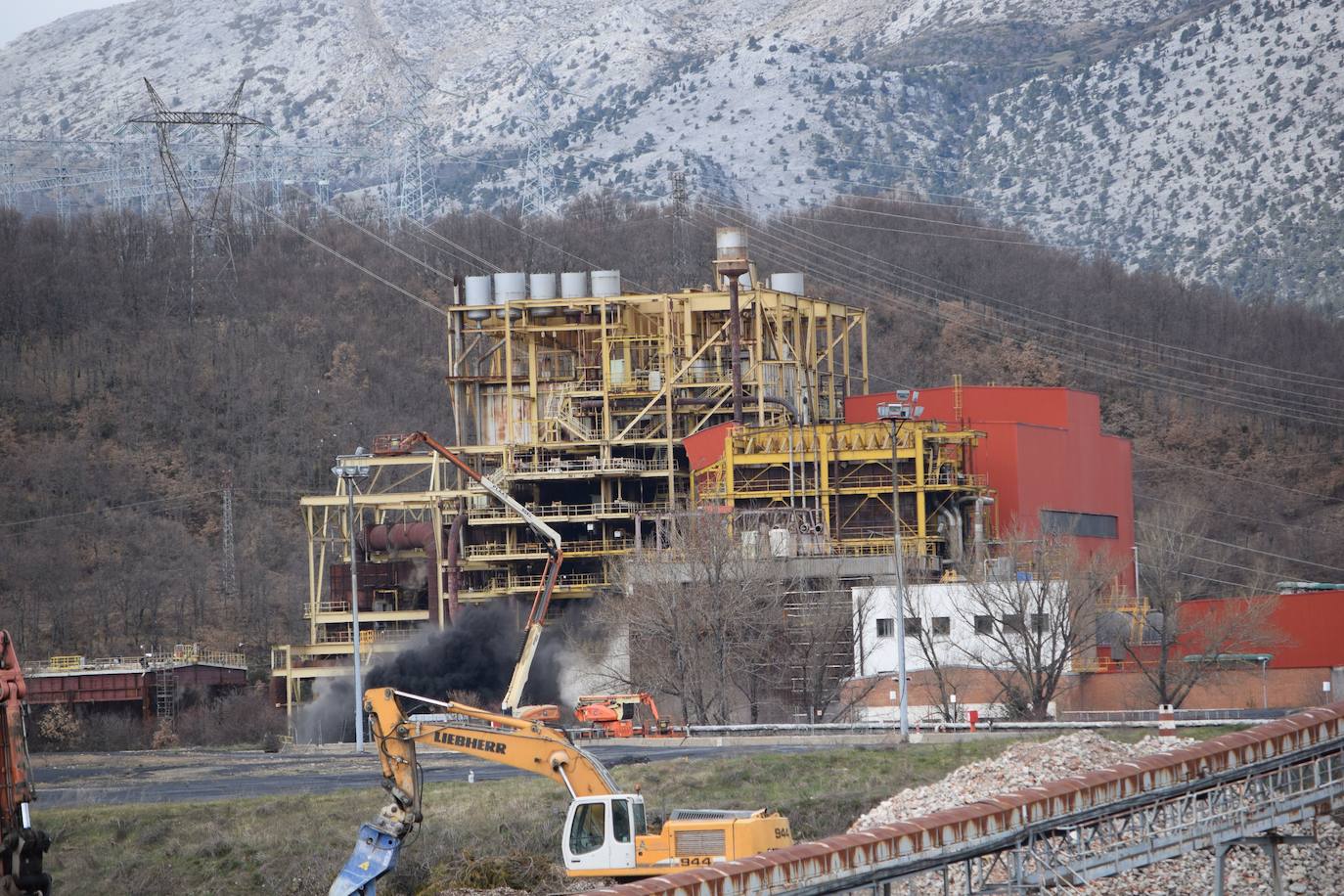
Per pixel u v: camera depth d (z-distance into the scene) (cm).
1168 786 19512
